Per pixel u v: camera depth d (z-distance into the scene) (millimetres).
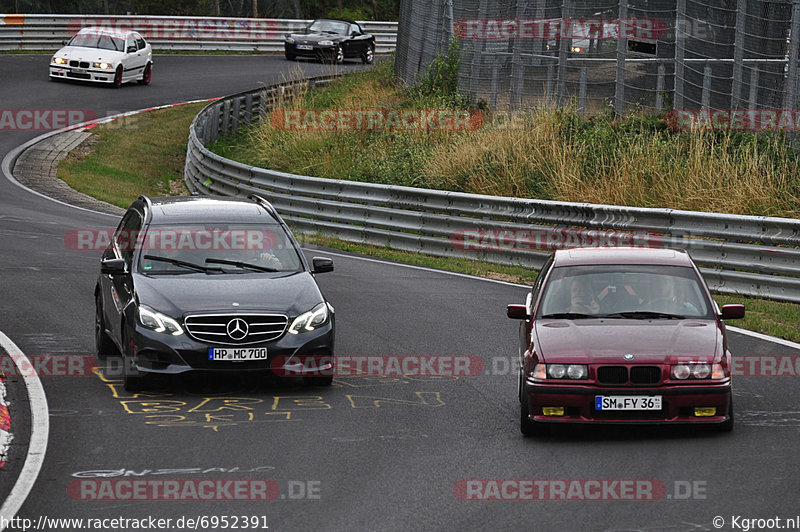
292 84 87812
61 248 47969
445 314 36406
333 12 194375
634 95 61625
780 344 31578
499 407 24875
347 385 27109
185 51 124250
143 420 23500
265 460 20406
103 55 96188
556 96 65250
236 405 25031
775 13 54875
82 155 77500
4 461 20250
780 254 38562
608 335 22469
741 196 48000
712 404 21500
